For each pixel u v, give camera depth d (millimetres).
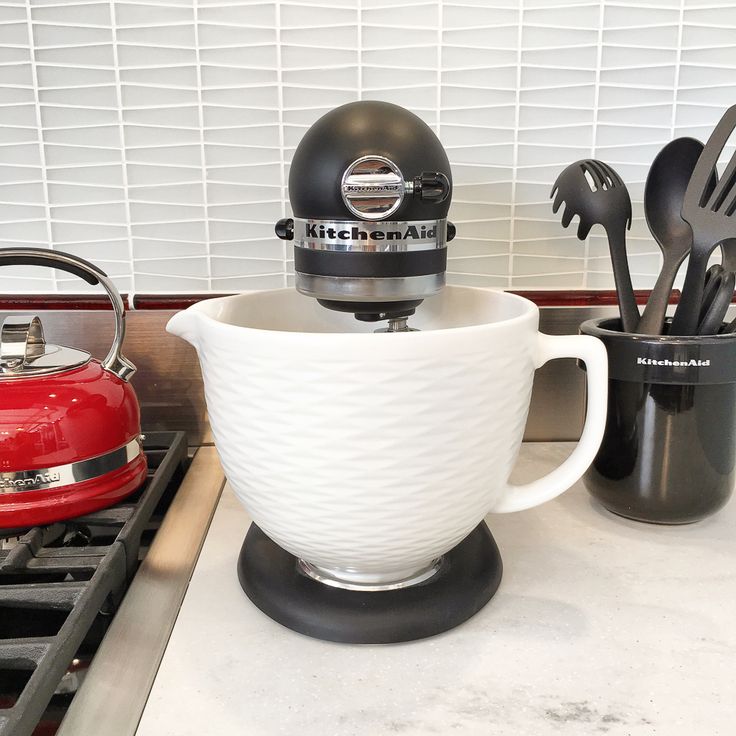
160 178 618
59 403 447
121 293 635
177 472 578
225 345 340
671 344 457
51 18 582
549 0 599
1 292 633
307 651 366
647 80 622
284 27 592
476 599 392
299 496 346
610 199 521
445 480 344
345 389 318
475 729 309
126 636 365
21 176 612
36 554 419
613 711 320
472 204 637
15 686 367
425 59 605
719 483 483
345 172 369
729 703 325
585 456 398
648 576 435
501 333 337
